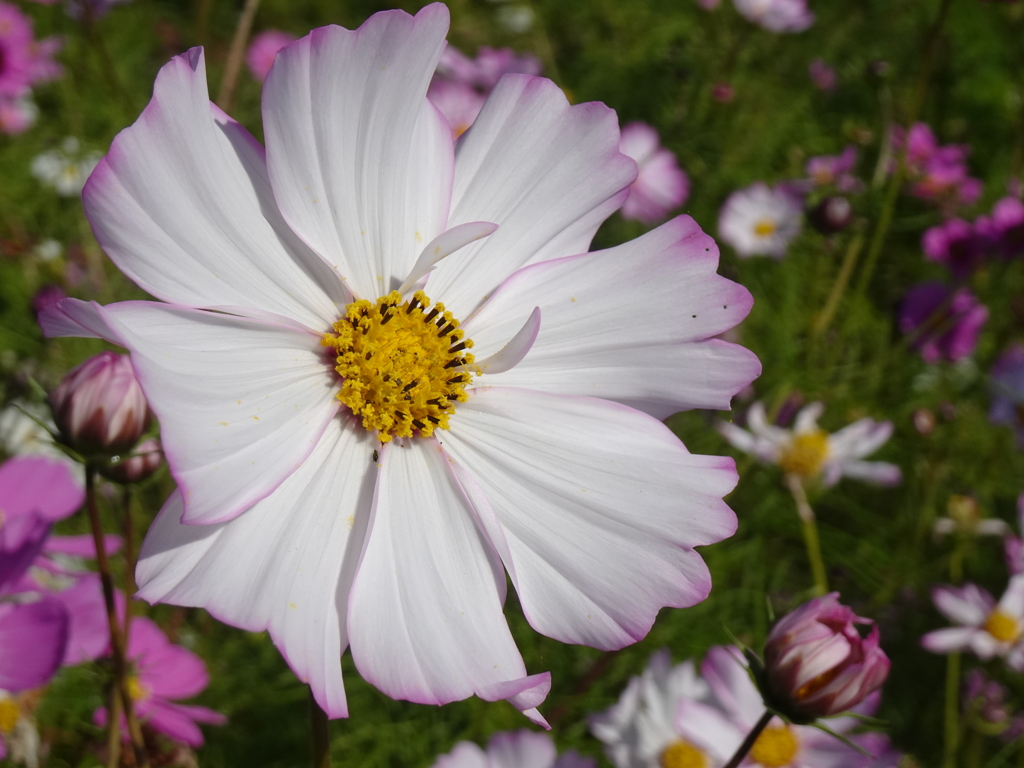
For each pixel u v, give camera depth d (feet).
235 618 0.43
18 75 1.40
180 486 0.42
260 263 0.50
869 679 0.54
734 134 1.74
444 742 0.96
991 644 0.98
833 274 1.55
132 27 1.75
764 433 1.12
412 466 0.51
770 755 0.76
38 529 0.56
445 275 0.54
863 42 2.07
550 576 0.49
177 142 0.46
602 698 0.98
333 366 0.52
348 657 0.97
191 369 0.46
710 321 0.51
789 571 1.21
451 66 1.47
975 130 1.91
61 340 1.09
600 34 1.98
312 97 0.50
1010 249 1.35
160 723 0.68
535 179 0.54
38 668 0.52
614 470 0.50
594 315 0.53
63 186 1.33
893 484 1.24
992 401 1.31
